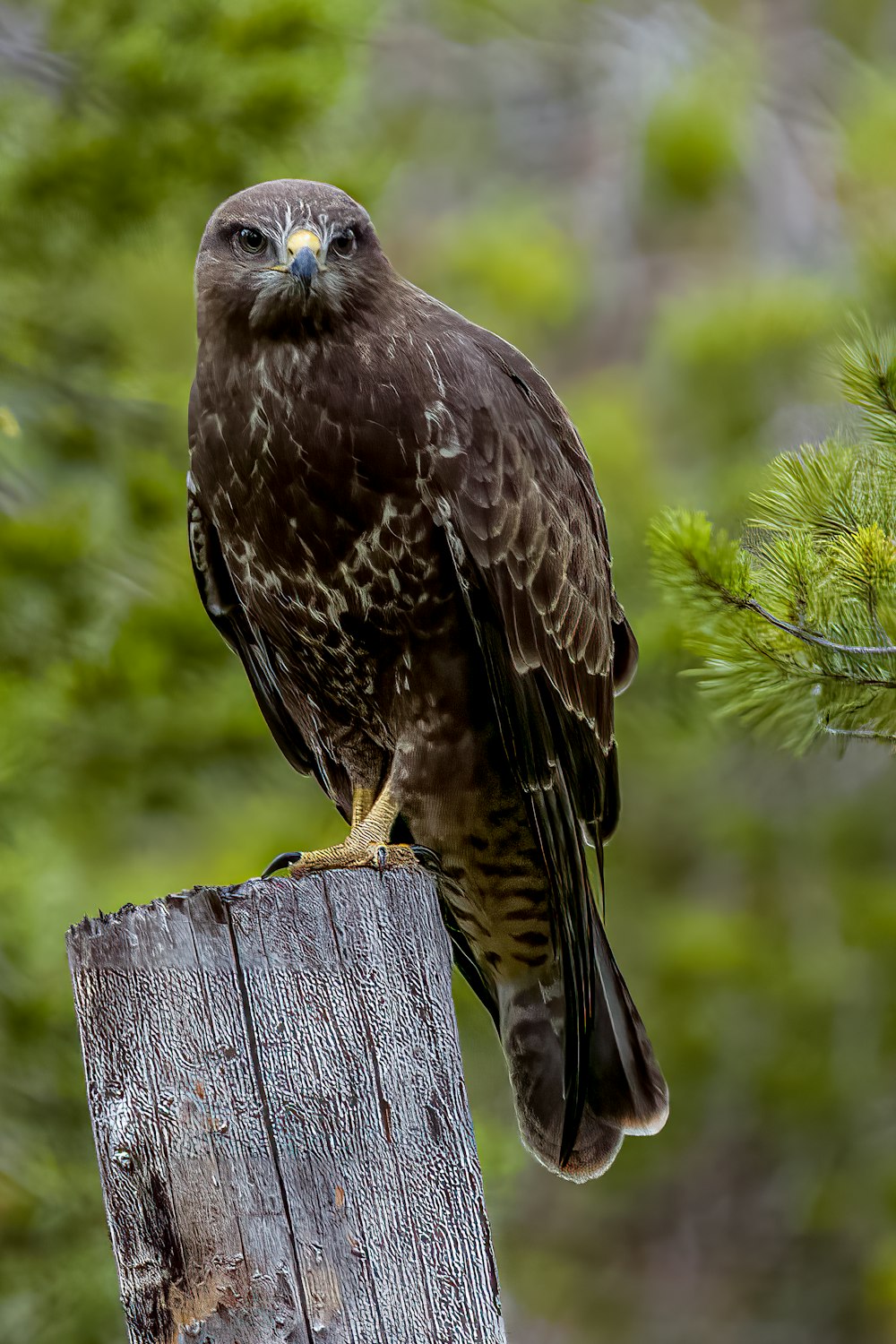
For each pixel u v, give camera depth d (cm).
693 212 2006
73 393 1232
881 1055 1709
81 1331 1109
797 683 611
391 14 1991
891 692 611
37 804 1194
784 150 2031
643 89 2039
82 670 1163
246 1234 480
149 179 1197
